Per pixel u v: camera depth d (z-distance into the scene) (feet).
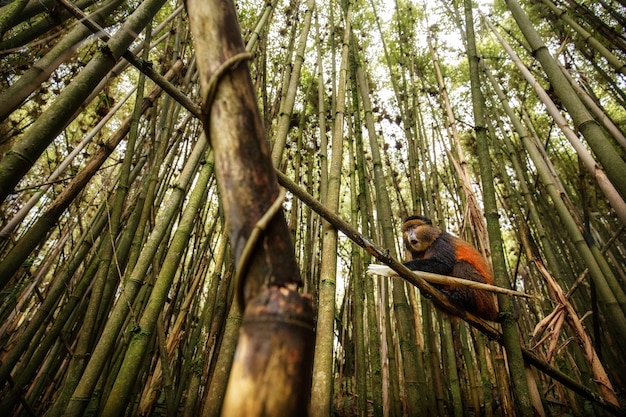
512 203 15.75
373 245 7.86
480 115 11.16
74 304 10.41
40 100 13.24
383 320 12.19
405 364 11.94
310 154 19.48
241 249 2.47
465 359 15.65
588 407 15.48
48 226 6.52
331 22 17.85
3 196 4.86
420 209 16.40
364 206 14.85
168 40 14.06
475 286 8.45
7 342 14.06
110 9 7.35
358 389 14.53
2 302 13.39
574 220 12.48
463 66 24.90
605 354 20.43
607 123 11.44
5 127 13.43
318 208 7.59
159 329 10.72
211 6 3.00
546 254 16.71
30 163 5.14
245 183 2.58
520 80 22.63
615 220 22.97
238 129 2.67
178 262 7.94
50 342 9.85
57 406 8.21
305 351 2.29
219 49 2.85
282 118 10.11
